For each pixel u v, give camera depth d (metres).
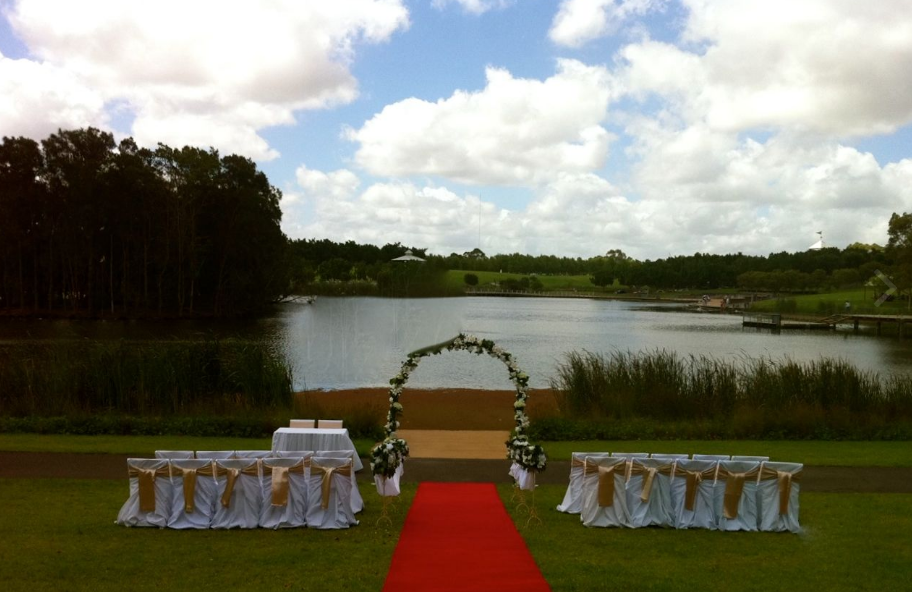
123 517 9.38
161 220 76.31
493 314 98.81
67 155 75.12
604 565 7.94
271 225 84.06
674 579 7.52
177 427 16.25
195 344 19.64
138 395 18.03
